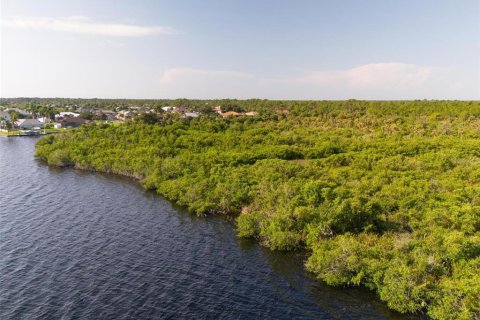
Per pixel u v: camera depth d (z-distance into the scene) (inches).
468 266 1359.5
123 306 1275.8
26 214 2219.5
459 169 2667.3
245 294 1373.0
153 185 2829.7
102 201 2527.1
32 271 1513.3
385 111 5890.8
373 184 2284.7
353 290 1401.3
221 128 4744.1
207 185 2501.2
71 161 3784.5
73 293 1353.3
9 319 1189.7
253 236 1914.4
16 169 3555.6
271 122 5295.3
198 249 1766.7
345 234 1707.7
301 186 2102.6
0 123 7401.6
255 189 2346.2
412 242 1547.7
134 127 4503.0
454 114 5123.0
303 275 1524.4
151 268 1563.7
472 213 1736.0
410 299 1252.5
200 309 1269.7
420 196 1996.8
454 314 1150.3
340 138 4057.6
